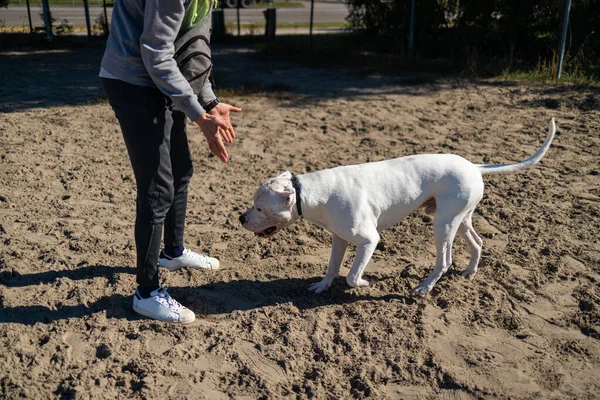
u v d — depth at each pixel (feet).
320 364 11.73
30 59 49.47
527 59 46.39
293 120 30.66
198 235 17.28
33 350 11.75
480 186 13.60
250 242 16.90
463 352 12.10
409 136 27.78
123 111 11.75
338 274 14.90
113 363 11.55
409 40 50.03
